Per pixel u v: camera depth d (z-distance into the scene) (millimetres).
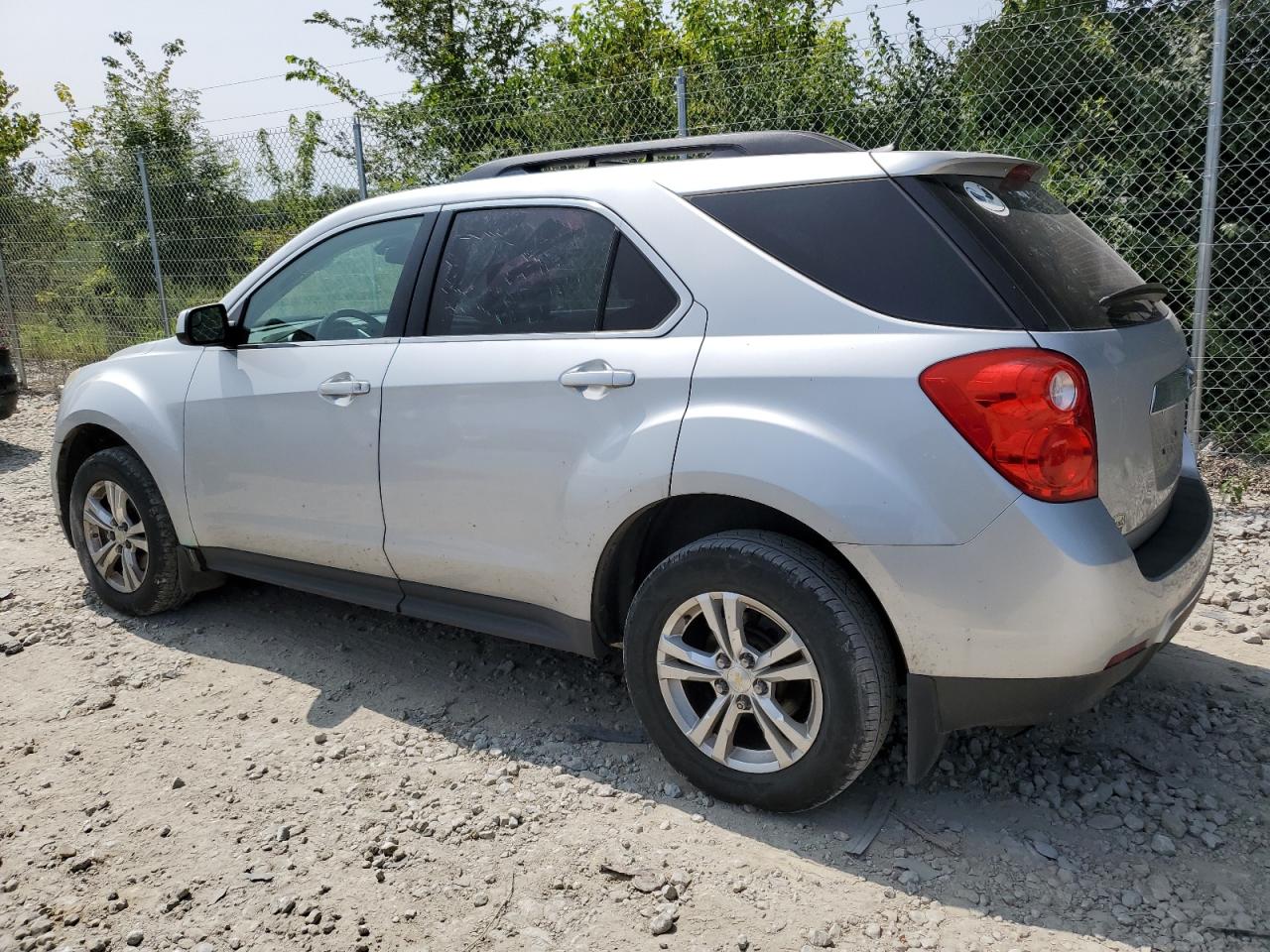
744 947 2256
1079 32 6129
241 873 2578
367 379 3342
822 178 2639
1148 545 2617
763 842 2633
